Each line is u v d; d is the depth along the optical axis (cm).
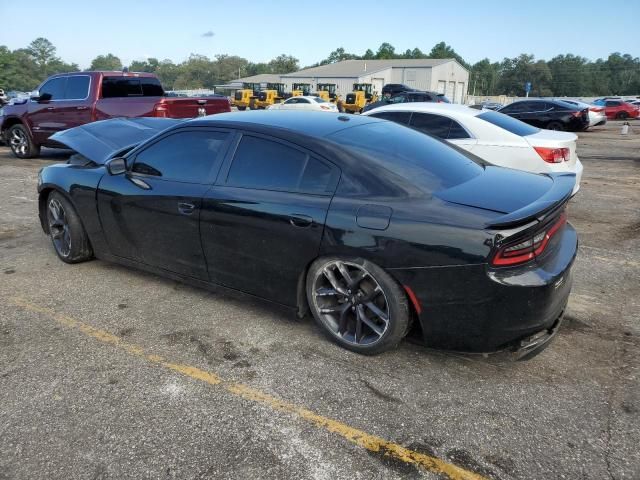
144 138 550
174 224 378
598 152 1441
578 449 243
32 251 525
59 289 427
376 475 228
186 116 1080
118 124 586
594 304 401
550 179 343
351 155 316
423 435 252
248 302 365
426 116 702
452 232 273
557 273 278
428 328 294
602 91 13088
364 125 372
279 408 273
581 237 586
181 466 233
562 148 630
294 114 390
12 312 385
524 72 13550
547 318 278
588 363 316
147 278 449
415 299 289
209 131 374
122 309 390
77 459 238
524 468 231
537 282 267
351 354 325
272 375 303
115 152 463
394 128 384
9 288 430
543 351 330
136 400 280
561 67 13675
